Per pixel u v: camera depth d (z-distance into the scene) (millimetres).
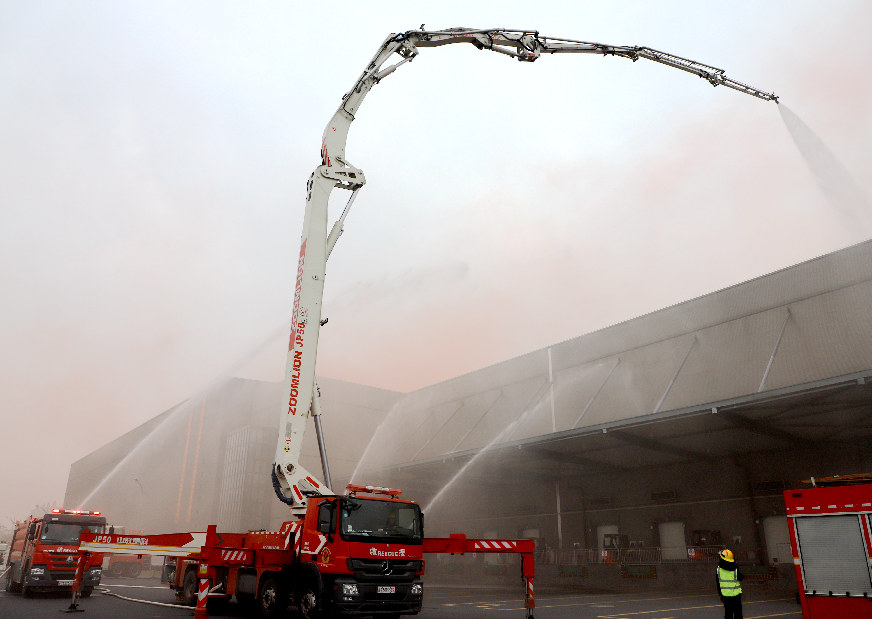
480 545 13266
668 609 17062
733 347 30781
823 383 19125
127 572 41250
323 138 15195
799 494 10688
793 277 29344
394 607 11836
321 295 13977
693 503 30938
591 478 36375
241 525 51375
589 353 38938
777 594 22906
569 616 14977
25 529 22672
